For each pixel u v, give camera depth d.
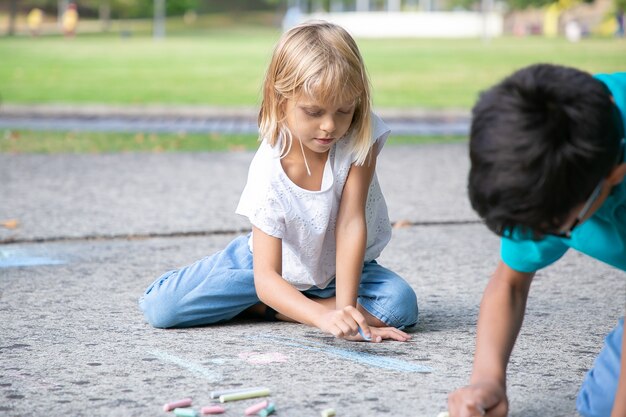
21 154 8.69
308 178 3.17
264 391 2.65
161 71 20.38
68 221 5.65
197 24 61.47
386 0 54.25
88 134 10.47
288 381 2.79
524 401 2.61
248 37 43.28
